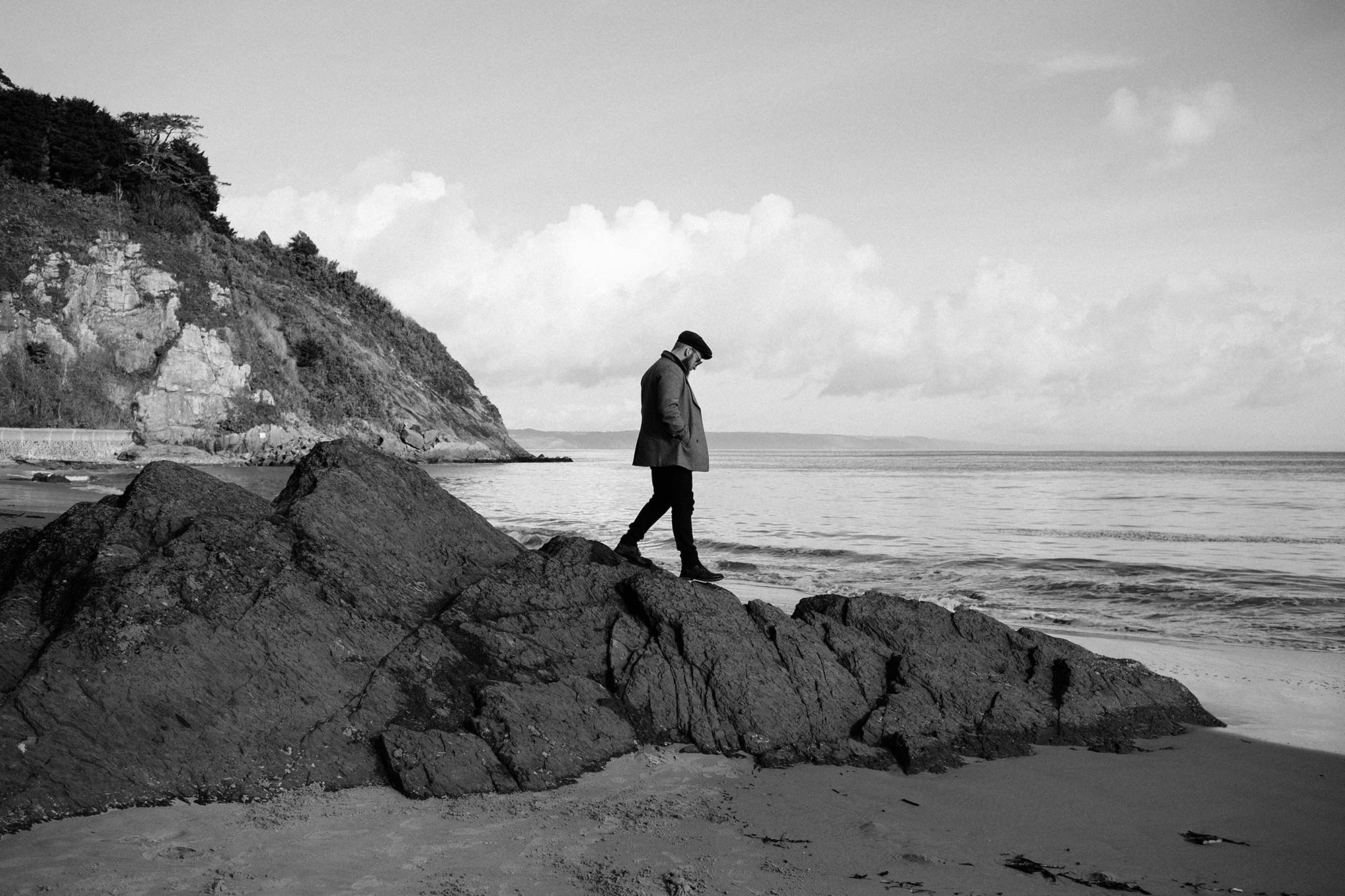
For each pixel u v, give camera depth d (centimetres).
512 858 403
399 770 472
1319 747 618
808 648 636
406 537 644
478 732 512
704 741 568
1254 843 459
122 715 451
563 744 525
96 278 6316
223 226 8419
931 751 570
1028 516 2983
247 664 495
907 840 446
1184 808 505
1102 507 3428
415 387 8906
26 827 402
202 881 362
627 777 518
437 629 566
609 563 704
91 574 517
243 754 463
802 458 16675
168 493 596
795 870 406
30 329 5934
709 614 629
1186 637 1063
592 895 369
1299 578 1552
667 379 724
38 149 6831
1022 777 551
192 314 6581
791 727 581
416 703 519
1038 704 641
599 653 607
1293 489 4841
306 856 392
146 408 6166
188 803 436
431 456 8138
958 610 709
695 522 2630
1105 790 531
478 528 701
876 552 1900
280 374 7056
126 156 7375
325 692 504
